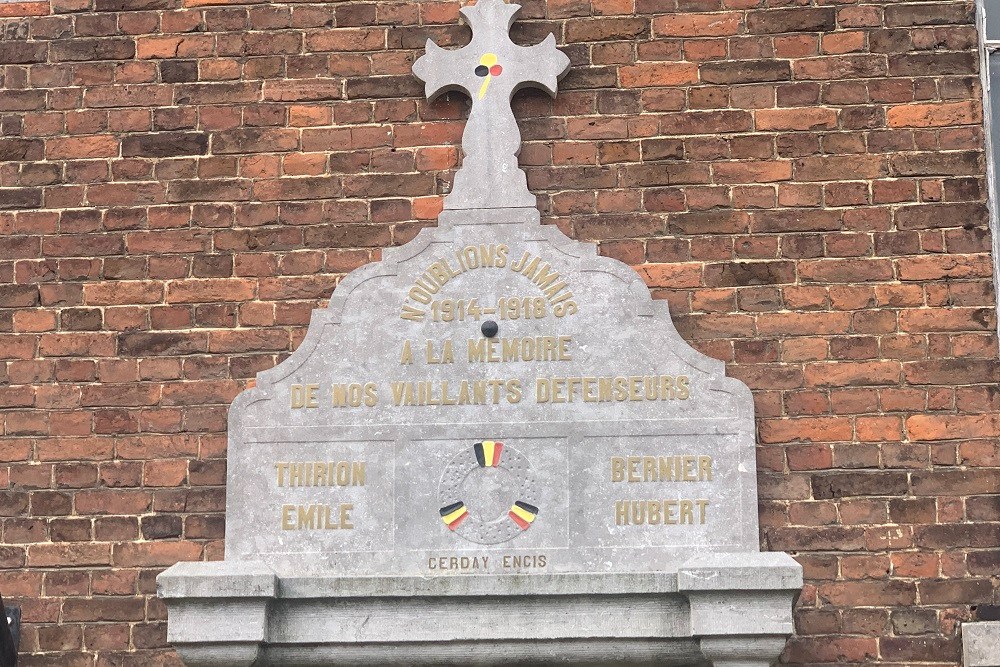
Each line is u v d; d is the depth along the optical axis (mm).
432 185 4551
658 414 4293
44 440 4445
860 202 4469
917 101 4527
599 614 4113
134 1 4695
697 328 4410
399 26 4660
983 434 4309
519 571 4211
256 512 4293
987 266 4418
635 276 4391
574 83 4586
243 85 4641
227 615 4098
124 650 4316
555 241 4426
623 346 4344
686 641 4105
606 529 4227
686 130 4543
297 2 4688
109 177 4609
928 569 4238
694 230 4473
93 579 4359
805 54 4574
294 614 4152
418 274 4422
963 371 4352
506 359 4355
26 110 4660
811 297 4418
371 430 4324
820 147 4512
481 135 4512
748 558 4078
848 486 4297
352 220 4543
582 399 4316
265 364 4465
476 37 4586
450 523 4254
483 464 4285
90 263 4551
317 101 4621
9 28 4691
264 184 4574
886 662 4199
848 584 4242
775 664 4199
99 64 4680
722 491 4238
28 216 4590
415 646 4145
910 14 4578
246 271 4523
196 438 4426
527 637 4109
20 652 4316
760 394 4359
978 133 4500
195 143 4613
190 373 4469
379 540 4258
